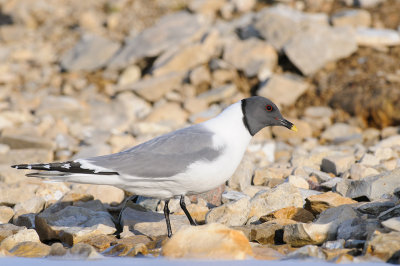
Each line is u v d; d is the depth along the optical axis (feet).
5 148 44.34
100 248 23.75
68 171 23.71
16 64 67.72
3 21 77.92
